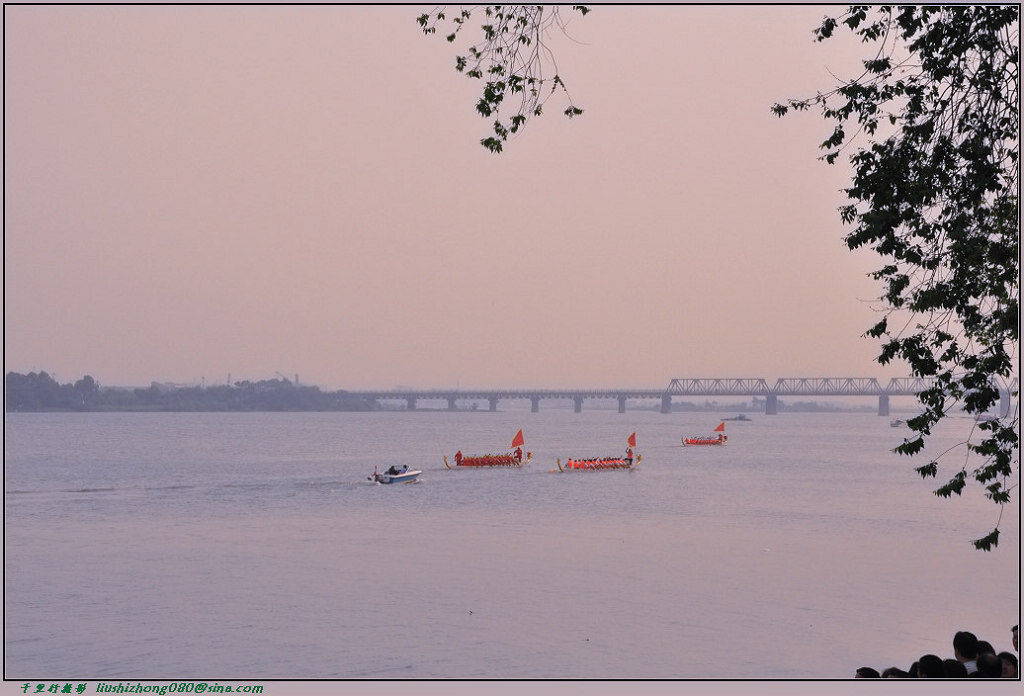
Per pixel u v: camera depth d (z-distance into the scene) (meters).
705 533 114.00
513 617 69.56
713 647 61.53
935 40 27.16
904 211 27.67
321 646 62.22
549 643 62.56
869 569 88.50
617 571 87.69
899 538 109.50
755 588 79.81
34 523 120.75
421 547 102.00
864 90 28.27
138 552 98.50
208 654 59.97
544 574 86.50
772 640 63.00
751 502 148.38
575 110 27.92
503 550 100.44
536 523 122.94
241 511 134.25
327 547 102.19
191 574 86.12
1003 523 121.50
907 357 28.33
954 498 152.75
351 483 177.50
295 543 104.81
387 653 60.34
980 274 27.58
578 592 78.19
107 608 72.44
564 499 152.38
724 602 74.50
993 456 30.09
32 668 57.25
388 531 114.56
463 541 106.50
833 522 123.75
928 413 28.89
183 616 69.94
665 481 186.50
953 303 27.66
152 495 154.75
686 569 89.00
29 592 77.81
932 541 107.00
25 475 196.88
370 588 80.00
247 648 61.41
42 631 65.56
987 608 72.31
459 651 60.81
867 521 124.69
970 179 27.34
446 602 74.31
